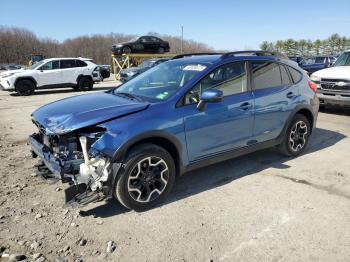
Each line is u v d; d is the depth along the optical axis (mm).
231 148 4551
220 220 3586
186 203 3969
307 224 3510
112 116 3609
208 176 4770
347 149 6023
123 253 3049
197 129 4059
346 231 3381
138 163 3629
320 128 7617
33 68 16766
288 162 5344
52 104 4441
